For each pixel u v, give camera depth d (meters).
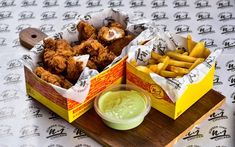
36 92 0.68
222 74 0.75
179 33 0.85
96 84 0.65
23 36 0.82
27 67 0.68
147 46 0.69
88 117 0.66
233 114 0.67
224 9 0.91
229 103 0.69
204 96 0.69
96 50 0.69
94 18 0.77
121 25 0.77
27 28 0.84
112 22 0.78
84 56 0.67
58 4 0.94
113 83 0.68
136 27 0.75
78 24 0.75
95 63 0.69
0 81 0.75
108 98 0.66
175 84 0.62
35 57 0.70
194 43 0.70
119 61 0.67
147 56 0.70
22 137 0.64
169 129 0.64
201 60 0.66
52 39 0.72
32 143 0.63
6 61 0.79
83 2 0.95
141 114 0.62
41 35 0.83
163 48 0.72
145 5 0.93
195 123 0.65
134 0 0.95
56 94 0.64
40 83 0.66
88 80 0.62
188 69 0.66
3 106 0.70
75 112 0.65
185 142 0.63
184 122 0.65
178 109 0.64
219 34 0.84
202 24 0.87
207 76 0.67
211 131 0.65
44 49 0.71
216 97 0.69
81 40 0.76
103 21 0.78
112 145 0.61
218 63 0.77
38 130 0.65
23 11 0.92
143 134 0.63
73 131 0.65
